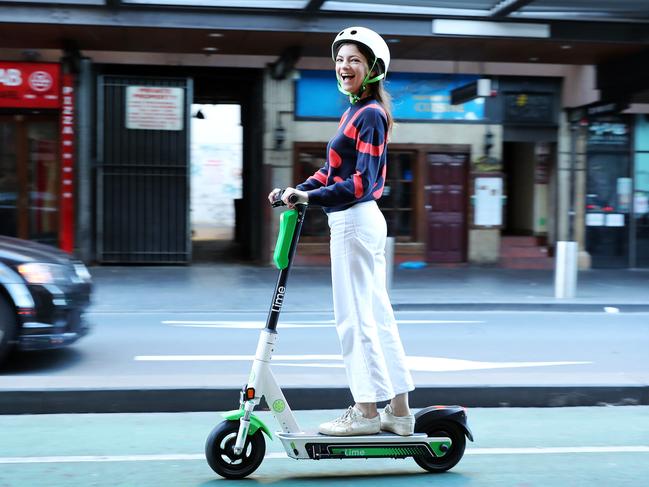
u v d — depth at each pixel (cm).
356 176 357
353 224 368
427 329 901
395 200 1586
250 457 379
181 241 1500
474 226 1592
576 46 1359
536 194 1694
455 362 700
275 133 1507
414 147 1568
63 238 1455
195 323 909
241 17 1248
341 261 371
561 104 1622
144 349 745
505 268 1572
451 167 1592
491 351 762
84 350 736
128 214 1481
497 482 380
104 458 416
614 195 1648
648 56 1391
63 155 1441
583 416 525
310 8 1216
